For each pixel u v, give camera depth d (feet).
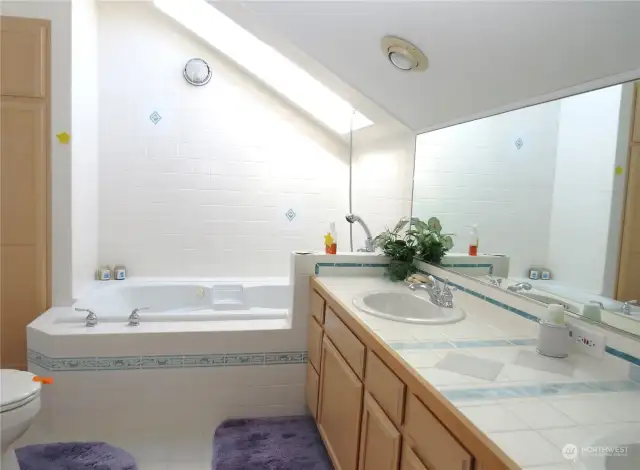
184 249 12.37
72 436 8.05
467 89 6.72
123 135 11.78
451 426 3.58
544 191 5.67
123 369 8.29
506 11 4.82
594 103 4.94
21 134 9.52
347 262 8.91
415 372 4.23
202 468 7.36
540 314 5.43
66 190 9.78
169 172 12.10
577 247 5.11
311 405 8.50
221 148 12.35
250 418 8.75
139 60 11.73
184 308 11.74
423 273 8.55
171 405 8.50
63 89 9.59
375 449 5.20
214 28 11.16
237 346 8.66
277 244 12.89
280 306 12.03
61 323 8.70
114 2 11.50
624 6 3.93
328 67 8.42
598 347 4.61
